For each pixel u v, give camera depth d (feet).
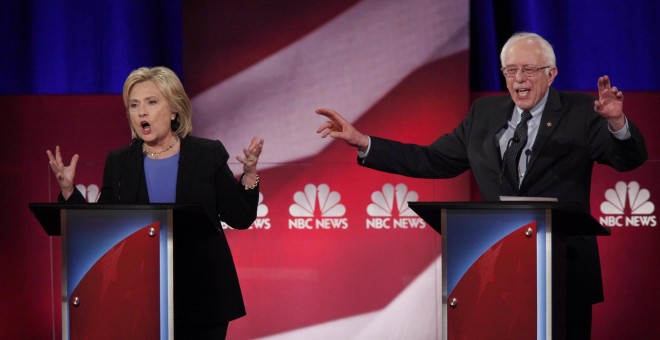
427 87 47.19
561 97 34.73
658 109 46.70
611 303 47.06
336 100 47.44
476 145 35.45
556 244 26.91
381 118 47.24
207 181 31.65
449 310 26.66
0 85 52.06
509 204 26.09
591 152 33.37
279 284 47.50
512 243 26.32
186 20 47.60
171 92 31.94
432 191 47.24
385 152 36.11
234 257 47.50
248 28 47.50
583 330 31.94
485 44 51.08
